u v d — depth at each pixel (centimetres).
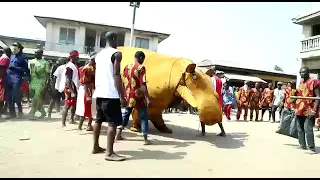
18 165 427
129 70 636
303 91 689
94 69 675
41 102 923
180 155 545
